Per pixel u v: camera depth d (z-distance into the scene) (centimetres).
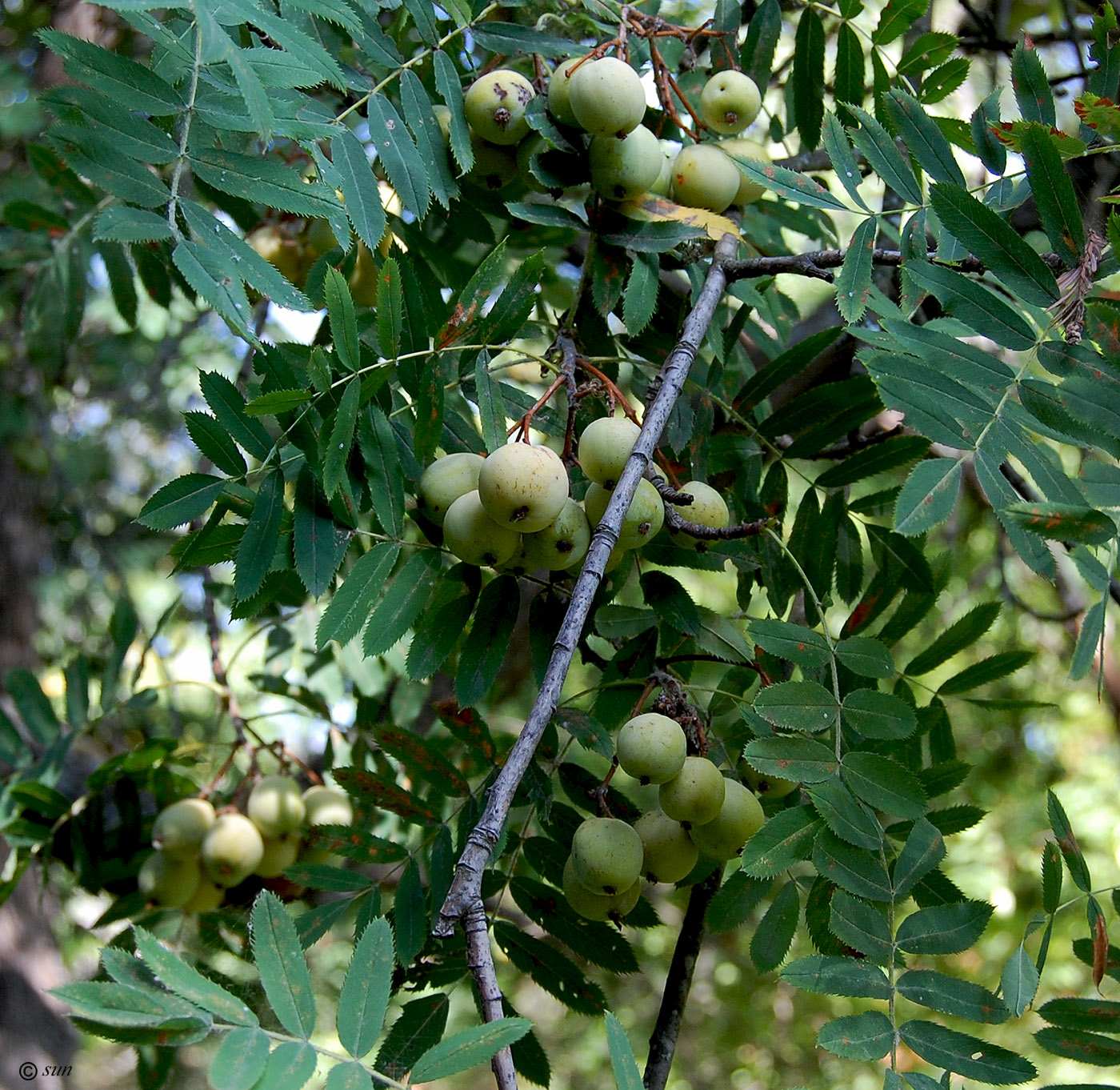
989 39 78
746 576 60
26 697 73
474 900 39
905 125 49
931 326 50
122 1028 36
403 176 53
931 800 50
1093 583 41
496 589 52
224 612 99
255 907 39
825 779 45
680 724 49
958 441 40
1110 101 47
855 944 43
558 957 52
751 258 58
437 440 51
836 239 73
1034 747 145
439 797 55
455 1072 37
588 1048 158
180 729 81
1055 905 46
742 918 52
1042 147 43
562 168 54
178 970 38
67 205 79
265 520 48
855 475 57
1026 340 43
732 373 66
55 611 121
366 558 49
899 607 58
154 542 122
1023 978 43
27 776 71
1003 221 43
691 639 55
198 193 61
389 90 55
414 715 72
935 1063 42
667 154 59
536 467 46
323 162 50
